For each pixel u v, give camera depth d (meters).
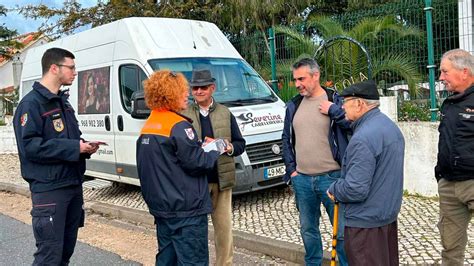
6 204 8.70
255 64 10.30
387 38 8.61
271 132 6.99
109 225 6.96
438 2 7.31
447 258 3.84
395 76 8.44
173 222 3.52
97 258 5.46
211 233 5.89
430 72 7.12
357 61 9.17
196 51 7.67
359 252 3.26
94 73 8.37
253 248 5.43
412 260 4.61
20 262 5.41
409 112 7.46
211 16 16.31
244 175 6.64
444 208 3.74
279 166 6.96
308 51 9.65
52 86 3.97
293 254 5.01
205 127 4.33
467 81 3.49
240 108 7.10
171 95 3.49
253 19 16.55
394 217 3.27
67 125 4.04
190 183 3.51
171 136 3.44
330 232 5.60
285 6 16.94
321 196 4.11
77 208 4.20
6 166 13.02
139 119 7.31
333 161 4.05
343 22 9.56
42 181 3.86
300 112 4.20
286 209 6.80
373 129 3.17
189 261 3.54
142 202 8.04
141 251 5.65
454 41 7.25
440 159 3.67
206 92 4.28
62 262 4.30
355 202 3.21
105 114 8.11
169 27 7.79
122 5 15.95
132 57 7.45
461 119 3.47
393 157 3.18
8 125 16.88
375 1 16.80
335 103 4.07
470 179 3.52
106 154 8.26
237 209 7.00
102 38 8.22
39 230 3.87
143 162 3.54
